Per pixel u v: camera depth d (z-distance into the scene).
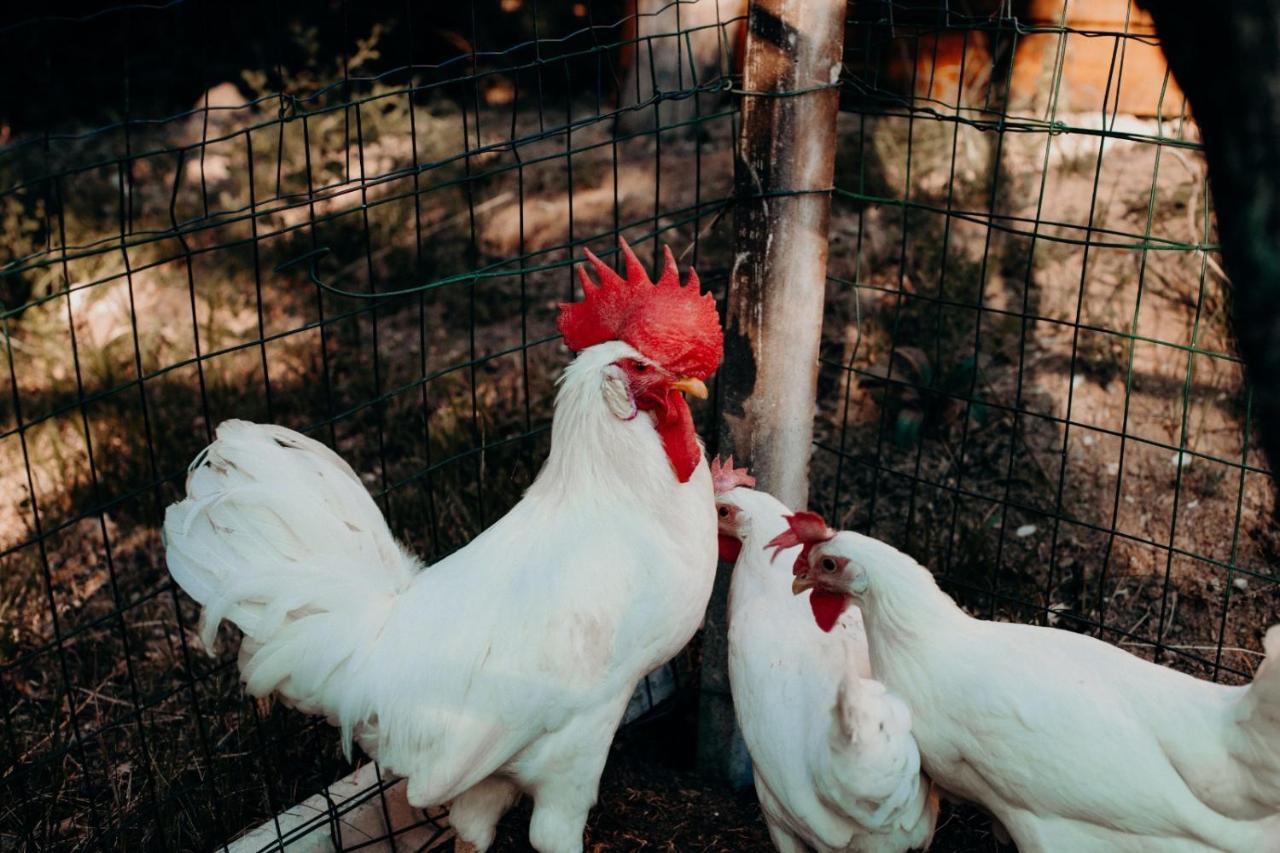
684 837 3.94
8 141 9.45
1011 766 3.17
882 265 6.87
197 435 6.13
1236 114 1.37
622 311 3.35
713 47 8.53
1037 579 4.92
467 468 5.67
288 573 3.16
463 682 3.16
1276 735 2.76
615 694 3.33
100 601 5.18
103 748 4.04
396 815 3.87
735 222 3.71
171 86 10.12
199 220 3.18
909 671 3.37
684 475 3.39
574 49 9.86
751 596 3.77
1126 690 3.11
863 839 3.36
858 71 8.41
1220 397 5.67
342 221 7.82
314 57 9.88
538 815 3.48
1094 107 8.09
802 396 3.87
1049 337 6.22
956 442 5.75
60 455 5.75
